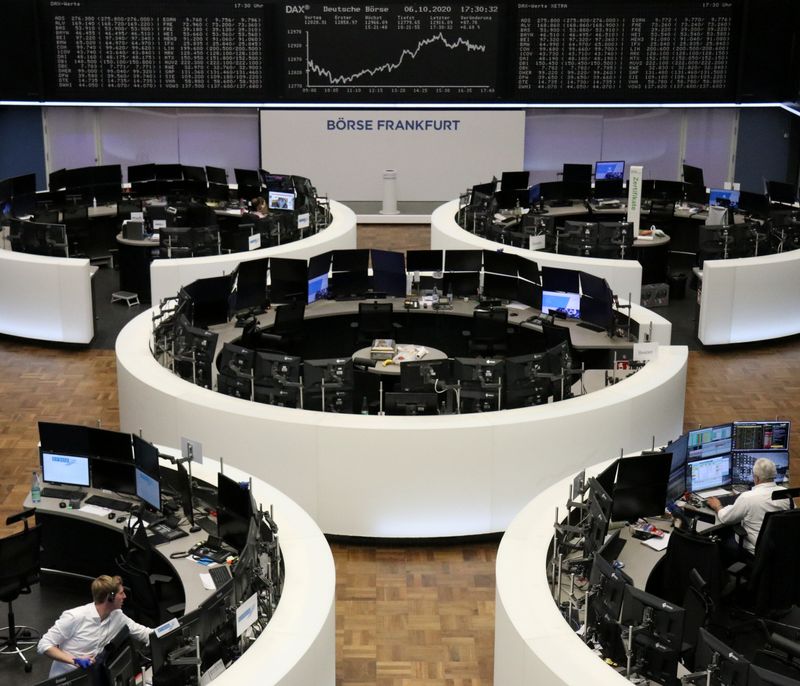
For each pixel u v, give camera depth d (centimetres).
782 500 745
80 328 1241
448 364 902
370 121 1881
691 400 1112
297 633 566
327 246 1388
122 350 965
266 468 831
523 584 603
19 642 720
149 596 661
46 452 786
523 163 1931
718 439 793
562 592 636
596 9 1806
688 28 1816
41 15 1781
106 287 1489
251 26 1809
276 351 1079
